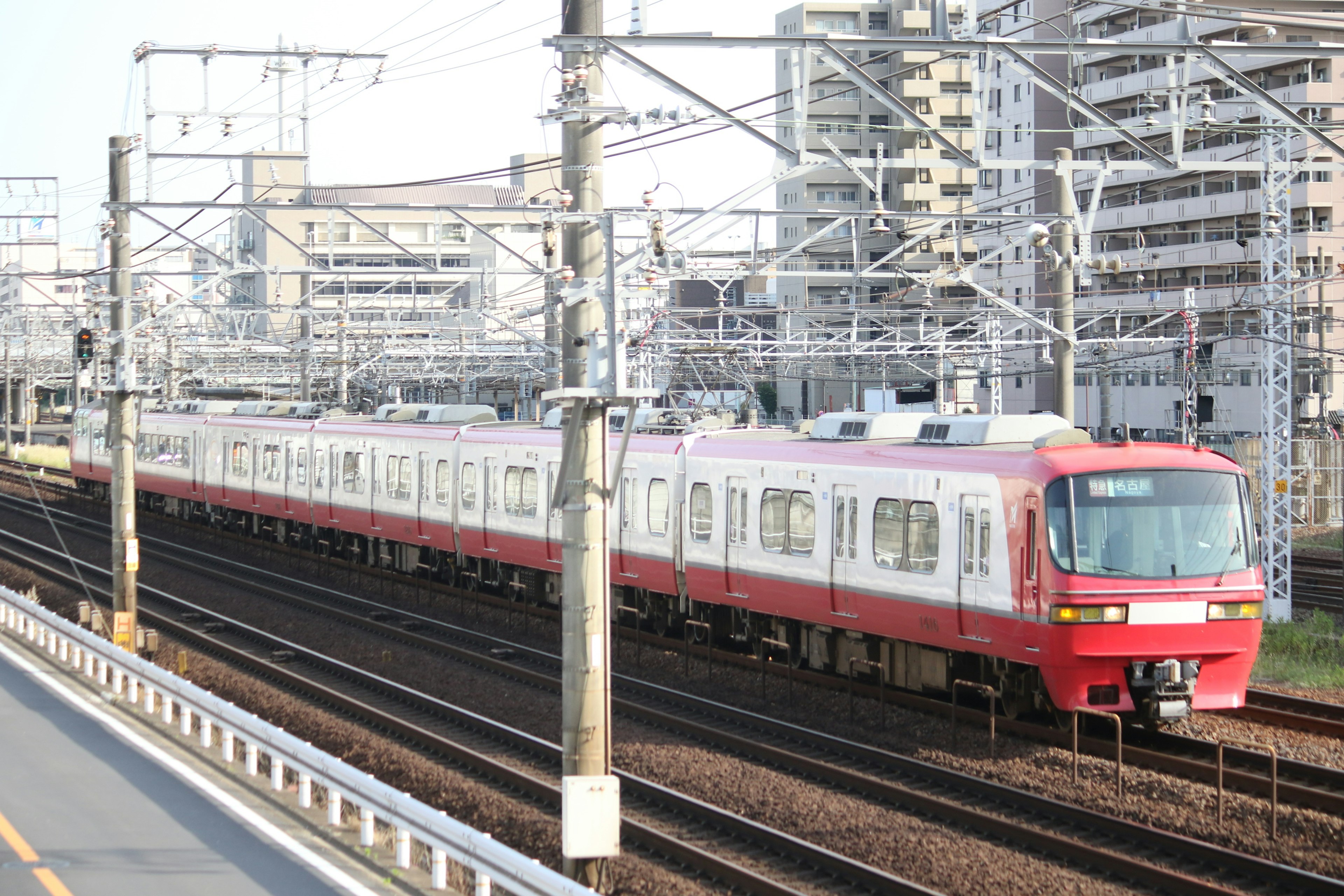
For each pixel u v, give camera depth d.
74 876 18.77
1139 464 26.83
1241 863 19.83
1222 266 108.62
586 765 19.50
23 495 96.44
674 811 24.16
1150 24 110.31
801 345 68.38
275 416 67.44
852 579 31.80
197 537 75.19
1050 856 20.97
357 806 22.89
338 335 67.50
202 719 26.44
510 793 25.84
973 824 22.45
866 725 30.19
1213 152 105.12
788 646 32.78
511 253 40.66
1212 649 26.61
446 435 50.41
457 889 20.28
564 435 19.83
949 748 27.83
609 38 21.11
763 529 35.00
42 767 24.92
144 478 83.00
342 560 61.41
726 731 30.02
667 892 19.86
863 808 23.72
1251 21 28.47
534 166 23.80
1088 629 25.83
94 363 66.62
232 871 19.14
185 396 105.38
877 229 34.72
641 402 63.53
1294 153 94.94
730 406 83.00
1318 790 23.31
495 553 47.38
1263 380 46.00
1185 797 23.39
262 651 41.78
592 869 19.27
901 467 30.39
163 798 22.92
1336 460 74.88
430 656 40.31
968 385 69.31
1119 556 26.23
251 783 24.02
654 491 39.50
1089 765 25.66
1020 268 117.44
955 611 28.55
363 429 57.12
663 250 20.34
